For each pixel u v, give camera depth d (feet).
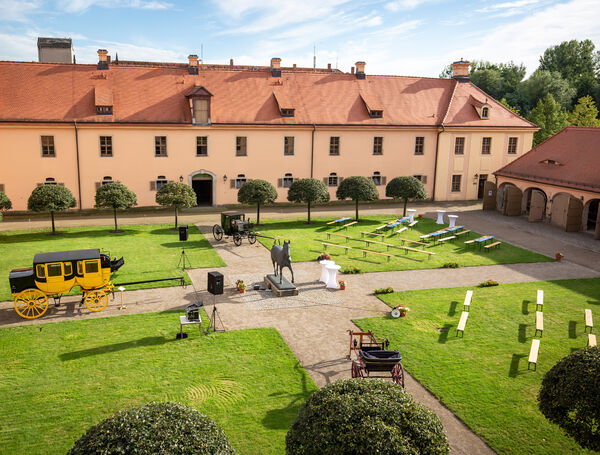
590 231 112.16
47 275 59.47
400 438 26.27
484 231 112.06
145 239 98.94
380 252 93.15
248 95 136.46
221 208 132.46
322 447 26.68
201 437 25.48
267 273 79.00
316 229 111.75
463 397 43.93
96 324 57.77
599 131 118.21
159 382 45.29
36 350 51.06
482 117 149.07
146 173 125.90
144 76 131.34
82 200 122.21
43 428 38.27
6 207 95.50
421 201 149.18
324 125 135.74
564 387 33.71
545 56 293.43
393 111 145.07
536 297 70.03
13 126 113.29
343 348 53.21
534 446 37.60
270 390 44.37
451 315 62.90
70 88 122.62
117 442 24.62
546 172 121.19
